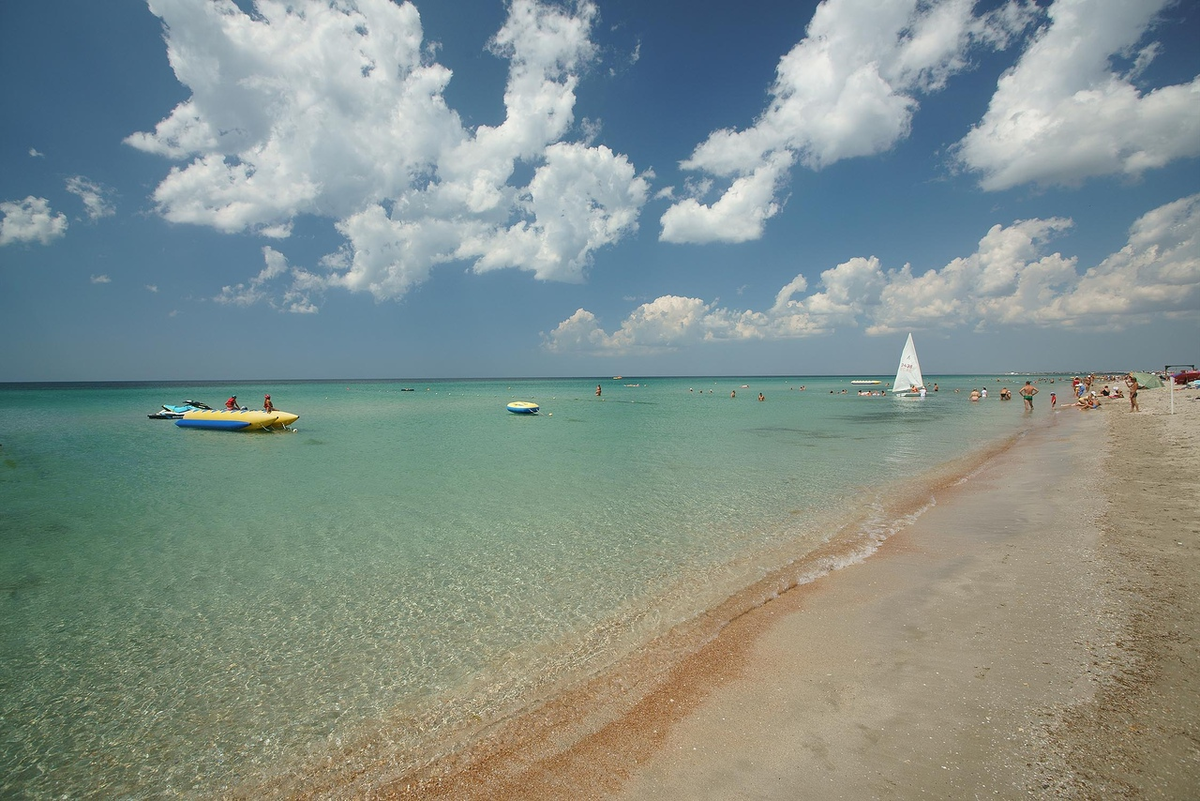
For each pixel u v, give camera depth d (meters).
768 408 44.56
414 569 8.23
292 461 18.41
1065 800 3.13
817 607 6.32
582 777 3.76
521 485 14.16
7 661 5.78
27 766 4.25
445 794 3.72
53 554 9.12
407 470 16.55
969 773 3.44
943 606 6.07
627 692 4.82
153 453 20.42
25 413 42.28
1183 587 5.97
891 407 42.84
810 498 12.08
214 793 3.94
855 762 3.65
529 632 6.16
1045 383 101.81
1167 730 3.64
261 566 8.47
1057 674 4.48
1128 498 10.12
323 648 5.94
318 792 3.87
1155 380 45.94
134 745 4.47
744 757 3.81
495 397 72.06
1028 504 10.45
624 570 7.98
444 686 5.14
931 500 11.41
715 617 6.26
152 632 6.38
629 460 18.16
